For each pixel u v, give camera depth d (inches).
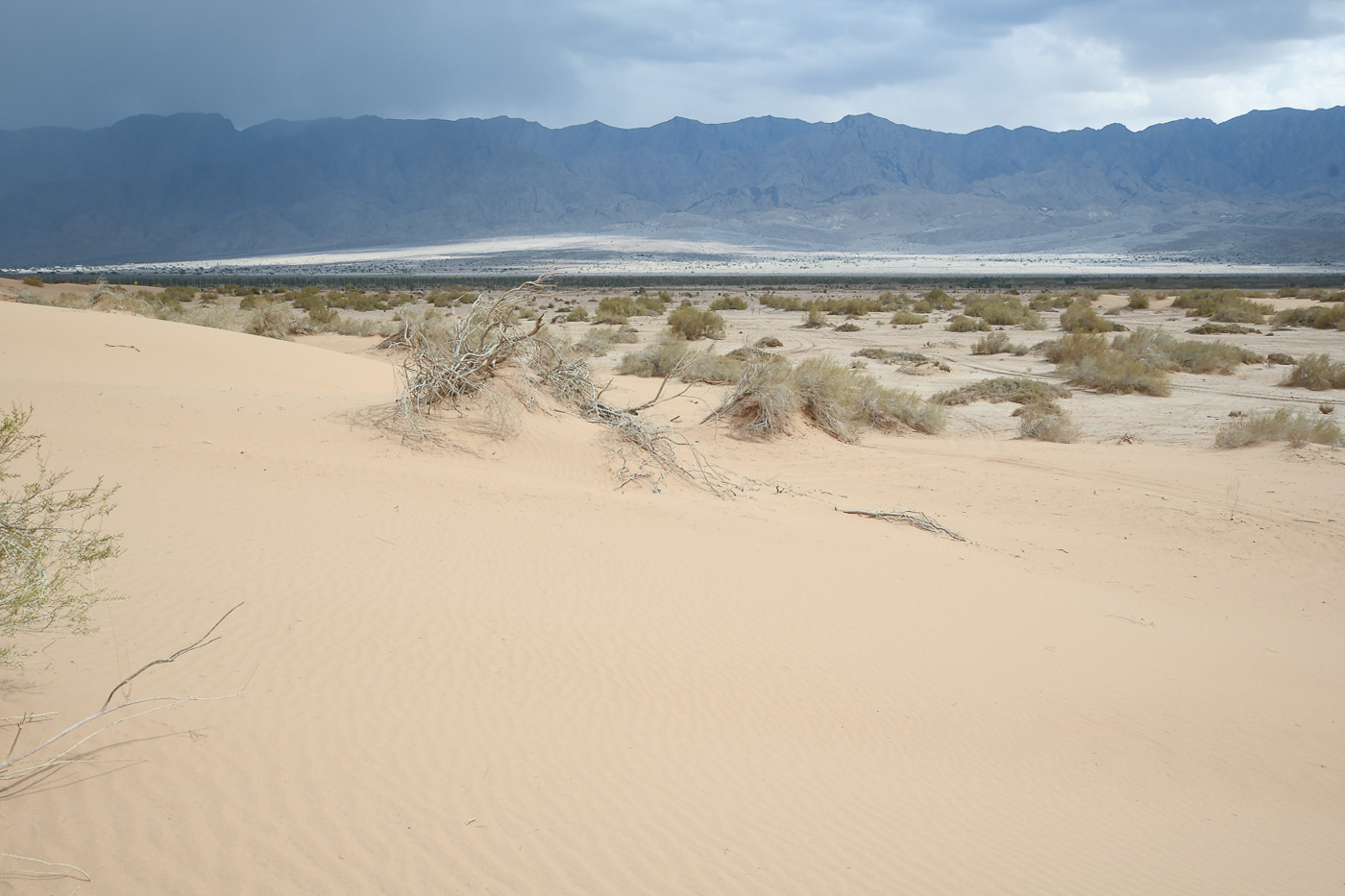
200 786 163.9
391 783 176.2
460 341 546.0
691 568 348.5
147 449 395.2
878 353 1310.3
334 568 285.9
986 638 323.3
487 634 255.3
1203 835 212.8
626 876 160.4
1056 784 227.5
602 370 1073.5
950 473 644.7
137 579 252.2
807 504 524.4
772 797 197.0
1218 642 358.0
